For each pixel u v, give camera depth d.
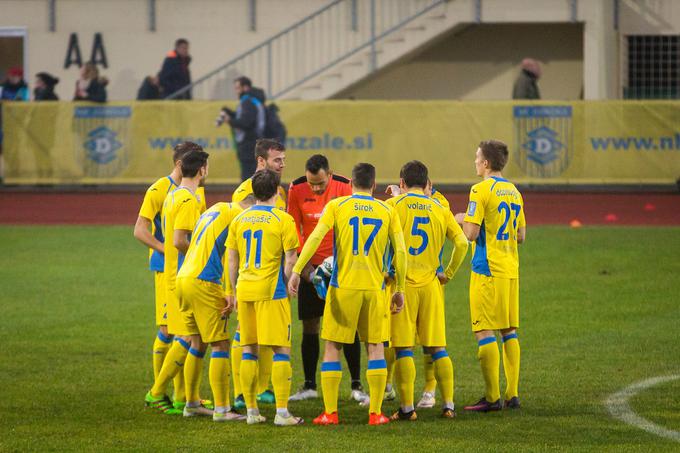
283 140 67.62
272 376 24.55
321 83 81.25
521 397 27.05
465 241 25.27
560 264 47.69
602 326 35.78
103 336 35.12
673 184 69.94
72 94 84.88
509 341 26.05
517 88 71.44
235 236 24.59
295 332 36.69
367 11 81.38
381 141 70.00
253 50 78.62
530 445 22.28
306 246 24.28
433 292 25.16
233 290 24.75
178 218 25.31
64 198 70.56
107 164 71.69
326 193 28.30
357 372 27.95
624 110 69.00
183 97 75.88
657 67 80.81
